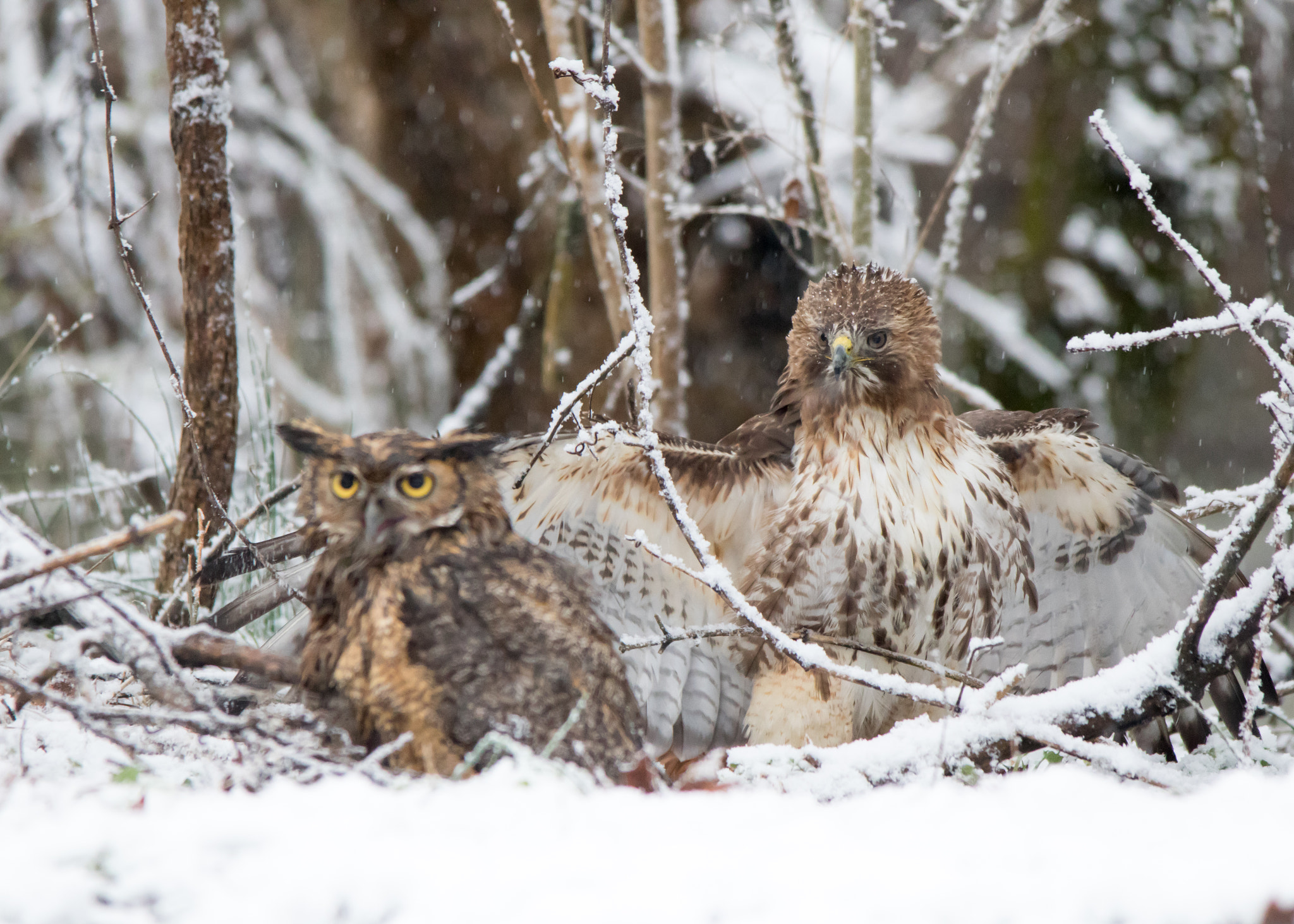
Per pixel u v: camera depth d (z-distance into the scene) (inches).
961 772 273.3
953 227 528.7
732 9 683.4
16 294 753.6
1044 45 767.7
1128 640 421.4
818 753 300.7
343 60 823.7
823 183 502.6
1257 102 795.4
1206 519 709.3
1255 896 147.0
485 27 788.6
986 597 394.6
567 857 153.9
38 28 783.1
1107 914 146.3
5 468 540.4
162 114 777.6
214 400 382.0
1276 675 442.6
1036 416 418.3
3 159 752.3
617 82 707.4
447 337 812.6
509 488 374.0
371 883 146.9
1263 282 781.3
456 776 206.1
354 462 248.8
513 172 809.5
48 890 144.6
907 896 147.7
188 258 381.1
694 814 174.1
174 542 381.7
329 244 816.3
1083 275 780.0
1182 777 288.2
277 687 281.9
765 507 402.9
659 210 509.4
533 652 242.7
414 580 245.9
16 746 260.5
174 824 157.3
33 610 221.1
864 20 514.0
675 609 395.5
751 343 768.3
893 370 389.7
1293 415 281.6
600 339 732.0
